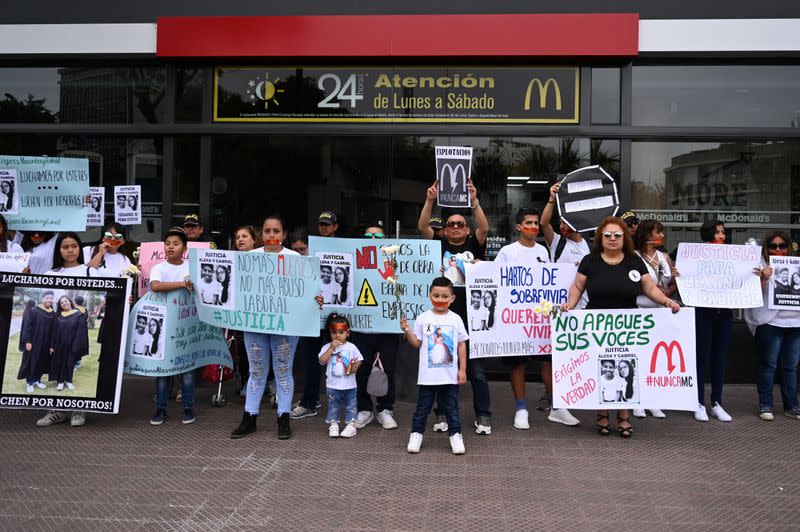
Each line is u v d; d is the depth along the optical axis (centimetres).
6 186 727
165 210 860
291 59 832
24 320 606
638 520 425
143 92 865
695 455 550
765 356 665
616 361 590
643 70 823
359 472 507
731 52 797
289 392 599
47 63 873
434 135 834
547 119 823
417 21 804
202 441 581
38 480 488
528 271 622
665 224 823
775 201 819
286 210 852
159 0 841
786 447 573
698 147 822
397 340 646
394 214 842
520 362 634
